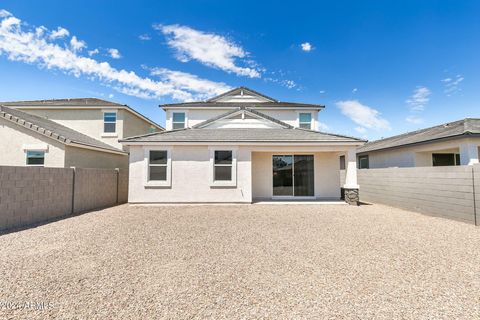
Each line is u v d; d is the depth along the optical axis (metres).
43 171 9.04
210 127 15.30
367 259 4.97
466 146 11.80
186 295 3.49
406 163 16.11
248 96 20.45
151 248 5.64
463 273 4.28
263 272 4.31
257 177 14.72
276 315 3.01
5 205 7.54
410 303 3.29
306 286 3.78
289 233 7.07
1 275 4.13
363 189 15.58
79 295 3.47
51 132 13.09
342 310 3.12
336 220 8.95
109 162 17.23
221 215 9.88
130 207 12.09
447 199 9.36
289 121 18.48
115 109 18.59
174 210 11.13
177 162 12.72
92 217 9.52
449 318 2.95
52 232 7.12
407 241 6.29
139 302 3.29
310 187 14.70
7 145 13.18
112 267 4.50
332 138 12.97
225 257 5.07
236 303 3.28
